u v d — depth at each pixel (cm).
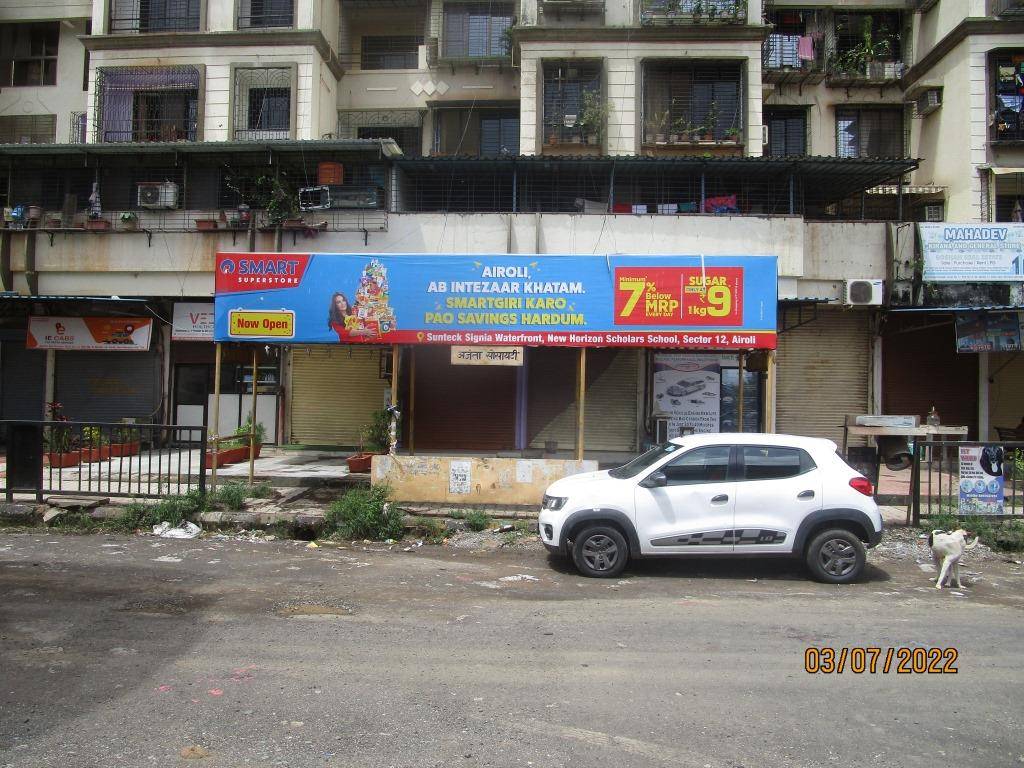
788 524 722
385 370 1627
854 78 1828
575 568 779
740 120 1658
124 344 1627
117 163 1577
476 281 1021
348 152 1495
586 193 1577
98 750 352
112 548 826
